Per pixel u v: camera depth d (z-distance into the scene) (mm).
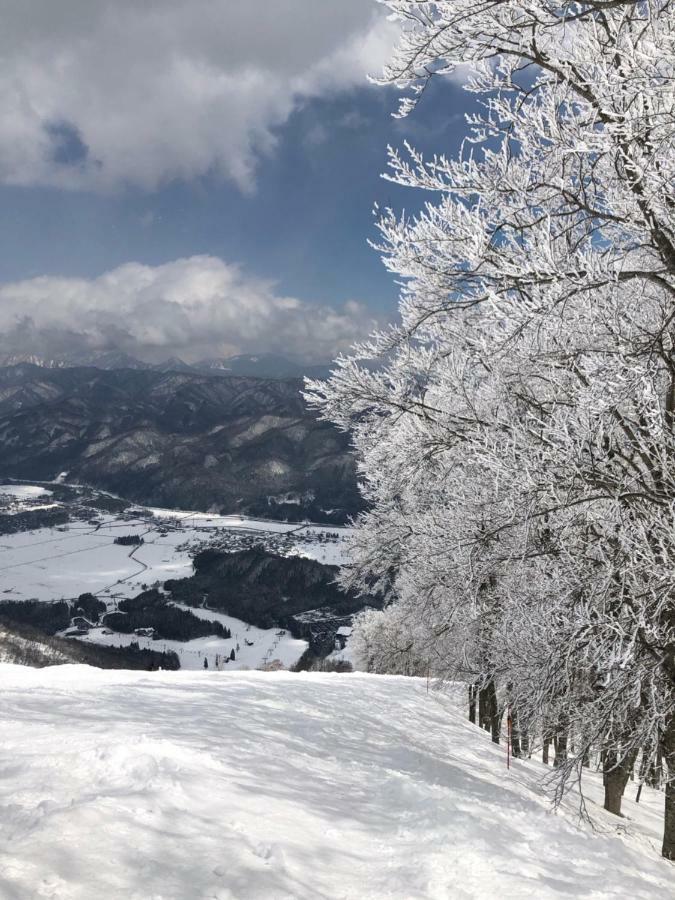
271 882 3305
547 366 7070
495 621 10883
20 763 4375
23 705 6578
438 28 5938
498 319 6309
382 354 8859
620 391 5652
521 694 8172
